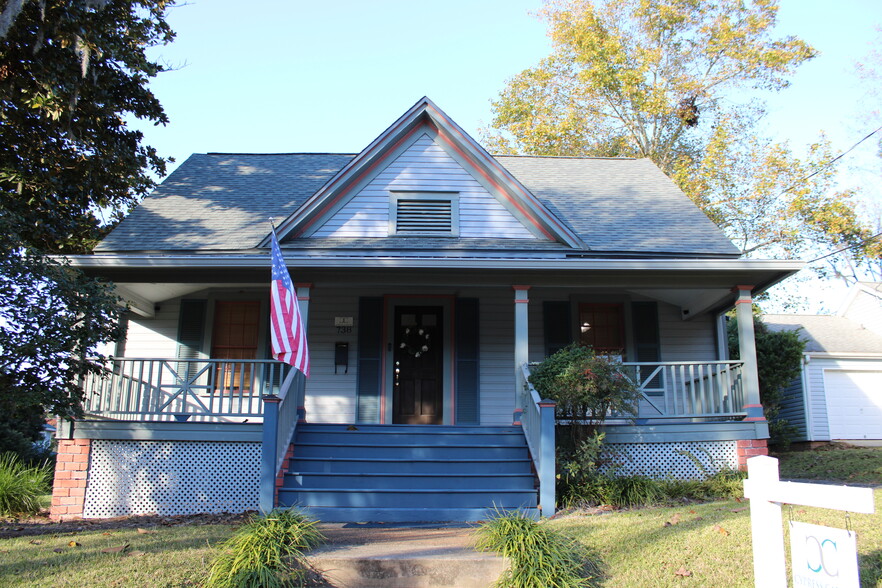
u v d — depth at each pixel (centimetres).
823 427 1700
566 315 1250
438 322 1245
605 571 577
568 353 946
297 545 615
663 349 1262
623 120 2578
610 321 1264
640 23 2520
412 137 1234
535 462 873
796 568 410
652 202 1389
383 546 648
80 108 1374
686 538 631
